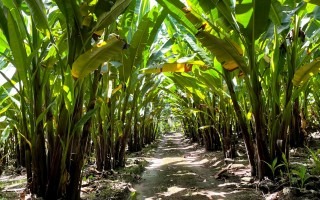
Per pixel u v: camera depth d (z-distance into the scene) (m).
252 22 2.25
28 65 1.90
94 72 2.14
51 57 2.08
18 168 3.76
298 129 3.81
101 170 3.43
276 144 2.49
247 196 2.26
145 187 2.90
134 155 5.48
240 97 3.00
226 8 2.33
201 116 5.11
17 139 3.88
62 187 1.95
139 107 5.43
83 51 1.92
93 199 2.23
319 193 1.95
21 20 2.00
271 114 2.51
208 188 2.66
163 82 6.22
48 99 2.11
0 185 2.82
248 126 2.73
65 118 1.93
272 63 2.46
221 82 3.14
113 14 1.93
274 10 2.26
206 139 5.12
